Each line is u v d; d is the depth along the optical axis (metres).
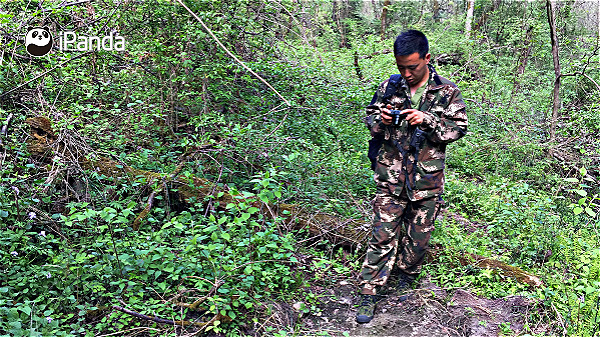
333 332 3.05
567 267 3.67
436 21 18.06
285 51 7.14
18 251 3.15
